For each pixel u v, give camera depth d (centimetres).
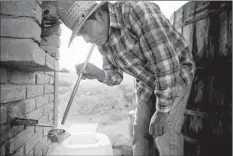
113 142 285
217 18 143
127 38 104
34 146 131
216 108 144
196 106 161
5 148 85
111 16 102
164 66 92
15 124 92
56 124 199
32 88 124
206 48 153
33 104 126
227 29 136
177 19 186
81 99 575
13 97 93
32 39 76
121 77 149
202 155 154
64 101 570
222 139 139
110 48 118
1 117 81
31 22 75
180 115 118
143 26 95
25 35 74
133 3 103
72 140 164
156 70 95
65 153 136
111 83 146
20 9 75
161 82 94
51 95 186
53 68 111
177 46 116
